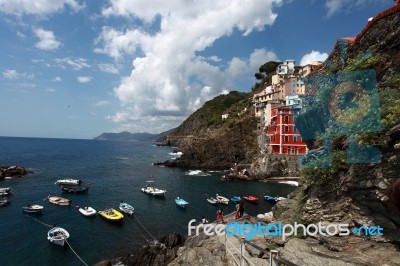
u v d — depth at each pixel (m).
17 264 27.62
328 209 10.80
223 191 60.59
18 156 139.50
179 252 16.70
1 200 50.38
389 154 8.85
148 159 134.50
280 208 17.14
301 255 9.23
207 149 100.19
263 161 76.38
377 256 8.19
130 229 37.12
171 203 50.66
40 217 41.25
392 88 9.56
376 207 9.21
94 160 126.50
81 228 36.94
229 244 12.71
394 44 9.73
